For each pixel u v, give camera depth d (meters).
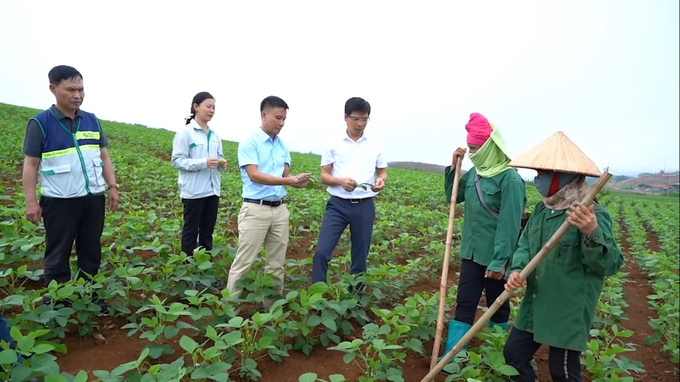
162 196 11.23
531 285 3.35
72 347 4.06
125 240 6.26
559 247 3.17
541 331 3.22
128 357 3.98
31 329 3.84
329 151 5.12
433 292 6.47
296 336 4.40
